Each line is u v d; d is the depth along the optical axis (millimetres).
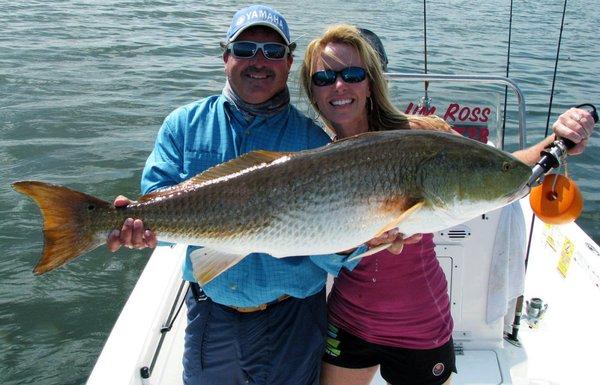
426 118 3143
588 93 12562
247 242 2521
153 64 14664
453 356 3135
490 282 3701
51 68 13797
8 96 11492
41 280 5922
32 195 2375
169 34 18766
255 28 2617
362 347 3080
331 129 3100
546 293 4461
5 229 6652
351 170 2457
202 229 2504
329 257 2701
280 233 2510
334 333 3145
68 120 10211
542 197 2992
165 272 3828
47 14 21328
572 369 3734
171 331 3684
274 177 2484
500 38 18578
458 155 2498
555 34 19938
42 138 9352
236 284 2711
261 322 2787
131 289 5852
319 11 24141
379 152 2469
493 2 30469
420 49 16125
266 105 2715
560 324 4129
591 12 25281
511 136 9703
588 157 9320
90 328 5344
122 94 11938
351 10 24812
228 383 2881
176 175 2701
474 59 15250
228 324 2789
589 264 4305
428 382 3039
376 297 2939
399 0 30047
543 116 10844
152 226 2480
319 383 3172
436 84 4086
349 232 2500
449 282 3703
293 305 2834
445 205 2502
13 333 5242
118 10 23266
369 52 2816
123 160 8562
